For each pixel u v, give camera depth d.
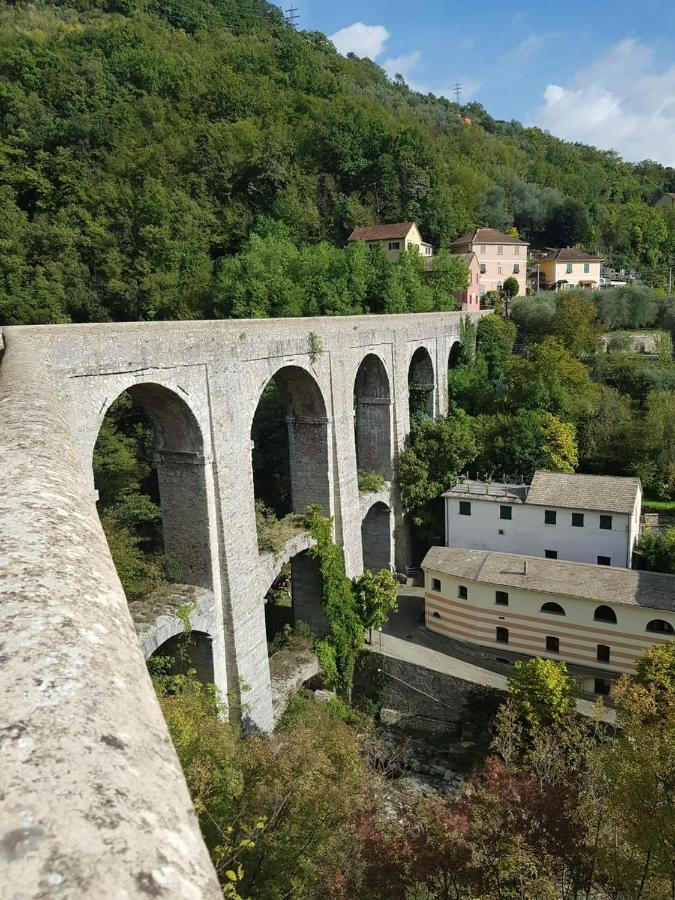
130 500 40.00
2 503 4.80
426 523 44.03
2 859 1.79
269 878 15.30
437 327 49.28
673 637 30.03
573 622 32.12
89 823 2.00
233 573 26.23
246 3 134.75
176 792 2.45
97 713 2.65
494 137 148.12
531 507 38.66
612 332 62.56
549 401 48.41
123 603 3.96
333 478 34.66
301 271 56.50
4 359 14.94
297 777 16.92
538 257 99.31
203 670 25.91
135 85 87.81
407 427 44.69
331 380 33.84
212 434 25.12
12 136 68.38
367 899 15.71
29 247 59.78
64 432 7.65
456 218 89.75
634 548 37.78
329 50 142.00
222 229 70.94
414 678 33.50
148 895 1.76
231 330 25.94
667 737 14.73
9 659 2.87
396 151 85.62
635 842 13.77
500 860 15.04
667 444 45.72
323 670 32.12
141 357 21.86
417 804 21.14
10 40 89.94
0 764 2.22
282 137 84.25
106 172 70.81
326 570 32.56
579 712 29.62
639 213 118.31
